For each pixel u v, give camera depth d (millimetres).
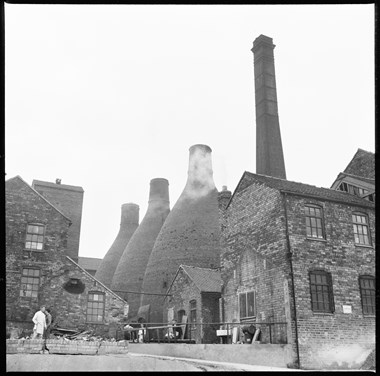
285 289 14891
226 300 18094
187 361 12523
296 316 14523
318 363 14273
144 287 35719
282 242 15461
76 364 10945
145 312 34125
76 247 35250
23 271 21812
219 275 25000
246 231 17609
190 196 37875
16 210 22188
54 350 11969
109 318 22672
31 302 21484
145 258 42344
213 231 35469
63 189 36562
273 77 36312
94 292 22859
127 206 52031
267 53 36656
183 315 23969
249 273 16969
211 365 12000
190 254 34312
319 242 15922
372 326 15719
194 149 39594
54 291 21984
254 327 15859
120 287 41469
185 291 24000
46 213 22812
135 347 18766
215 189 38312
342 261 16109
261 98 35719
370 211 17516
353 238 16703
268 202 16562
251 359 14172
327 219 16438
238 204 18500
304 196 16281
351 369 14352
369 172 22125
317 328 14719
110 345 12758
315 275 15445
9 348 11273
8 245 21656
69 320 21906
